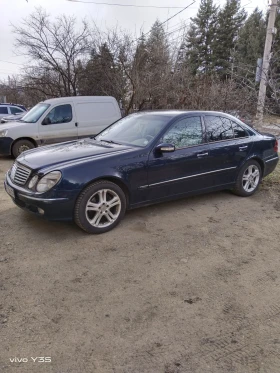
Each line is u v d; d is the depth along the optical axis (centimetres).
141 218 437
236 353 214
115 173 385
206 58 3662
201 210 473
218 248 361
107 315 248
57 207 355
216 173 485
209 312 254
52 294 273
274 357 211
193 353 213
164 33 1658
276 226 423
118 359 207
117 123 534
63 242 365
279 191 566
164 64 1392
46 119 850
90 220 381
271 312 256
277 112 737
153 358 208
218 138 490
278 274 312
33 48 1717
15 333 227
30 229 397
